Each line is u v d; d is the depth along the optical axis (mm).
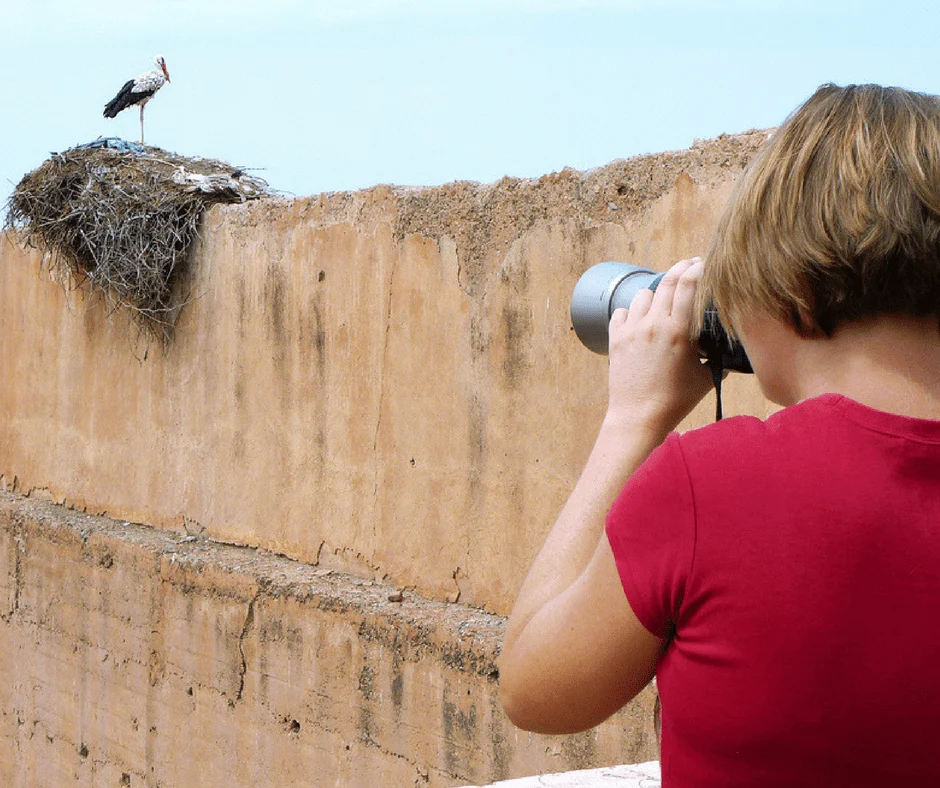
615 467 3205
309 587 14484
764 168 2854
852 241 2646
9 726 21000
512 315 12570
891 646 2500
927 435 2600
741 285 2867
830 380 2807
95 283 18641
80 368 19844
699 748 2672
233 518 16688
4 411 22094
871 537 2531
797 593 2529
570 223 11938
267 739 15148
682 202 10773
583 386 11836
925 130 2723
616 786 6332
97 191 18016
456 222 13250
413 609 13328
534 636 2924
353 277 14602
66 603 19219
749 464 2654
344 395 14805
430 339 13570
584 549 3074
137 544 17500
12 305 21719
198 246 17094
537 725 2979
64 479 20344
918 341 2732
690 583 2633
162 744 17156
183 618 16547
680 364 3324
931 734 2508
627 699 2908
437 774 12719
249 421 16328
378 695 13453
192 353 17328
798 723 2533
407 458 13930
